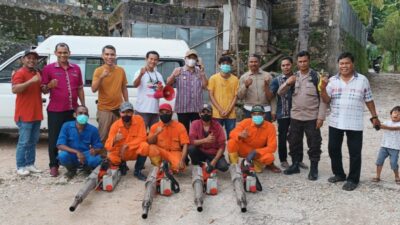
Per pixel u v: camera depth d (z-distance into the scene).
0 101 8.05
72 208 5.02
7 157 7.49
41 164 7.06
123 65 8.27
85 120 6.09
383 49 37.69
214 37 13.91
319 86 6.06
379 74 28.75
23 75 6.02
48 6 17.67
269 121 6.79
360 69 24.59
